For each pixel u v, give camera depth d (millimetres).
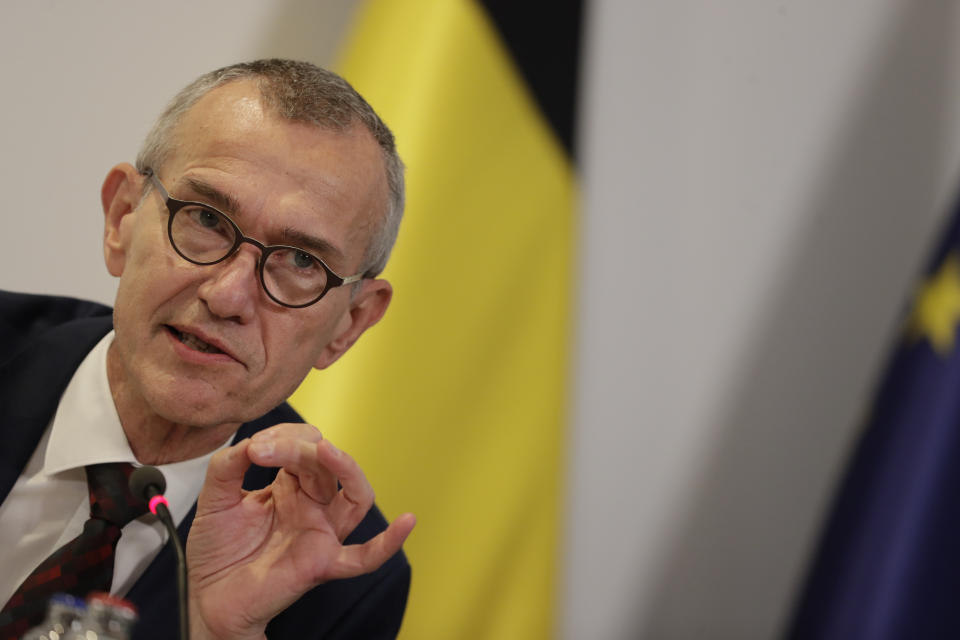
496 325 6344
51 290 6352
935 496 6480
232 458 3215
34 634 2221
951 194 7551
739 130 7465
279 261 3428
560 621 7082
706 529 7332
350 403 5934
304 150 3439
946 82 7535
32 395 3904
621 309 7266
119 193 3752
